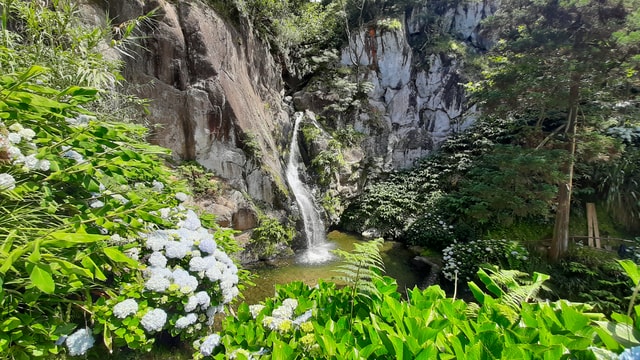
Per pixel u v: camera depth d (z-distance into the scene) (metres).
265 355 1.23
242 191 5.00
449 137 8.80
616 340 1.04
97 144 1.35
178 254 1.68
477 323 1.22
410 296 1.62
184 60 4.54
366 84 8.29
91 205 1.48
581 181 6.11
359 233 7.23
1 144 1.15
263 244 5.00
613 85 4.09
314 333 1.23
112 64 2.64
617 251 5.02
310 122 7.55
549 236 5.60
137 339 1.33
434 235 6.21
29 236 1.01
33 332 1.09
